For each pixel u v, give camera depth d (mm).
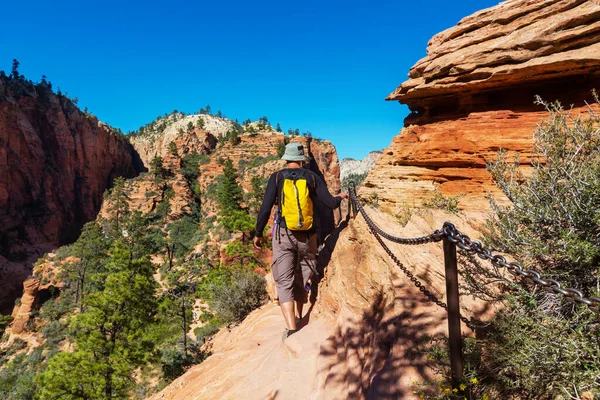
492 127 5570
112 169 152500
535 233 2738
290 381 3330
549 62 4738
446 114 6977
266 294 12547
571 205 2494
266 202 3857
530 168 4801
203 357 20766
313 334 3986
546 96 5441
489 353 2291
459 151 5812
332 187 147000
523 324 2109
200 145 157125
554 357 1814
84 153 134625
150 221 96812
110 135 151750
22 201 105312
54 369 18234
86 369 18281
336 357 3432
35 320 56375
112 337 20922
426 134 6477
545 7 4996
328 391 3023
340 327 3785
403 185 6496
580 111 4707
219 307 12688
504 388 2113
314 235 4145
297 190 3795
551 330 1953
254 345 4988
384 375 2580
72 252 75375
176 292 39250
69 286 64562
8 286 80750
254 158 122312
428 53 6902
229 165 72312
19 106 111062
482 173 5516
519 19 5285
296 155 3895
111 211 100000
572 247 2318
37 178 110312
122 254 25156
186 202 103812
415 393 2297
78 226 126188
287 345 3953
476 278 2848
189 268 45594
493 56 5434
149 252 62312
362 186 8320
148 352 20969
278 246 4082
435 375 2400
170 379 22375
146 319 21594
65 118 127812
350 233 4918
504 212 3023
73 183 127000
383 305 3658
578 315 1853
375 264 4035
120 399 19000
